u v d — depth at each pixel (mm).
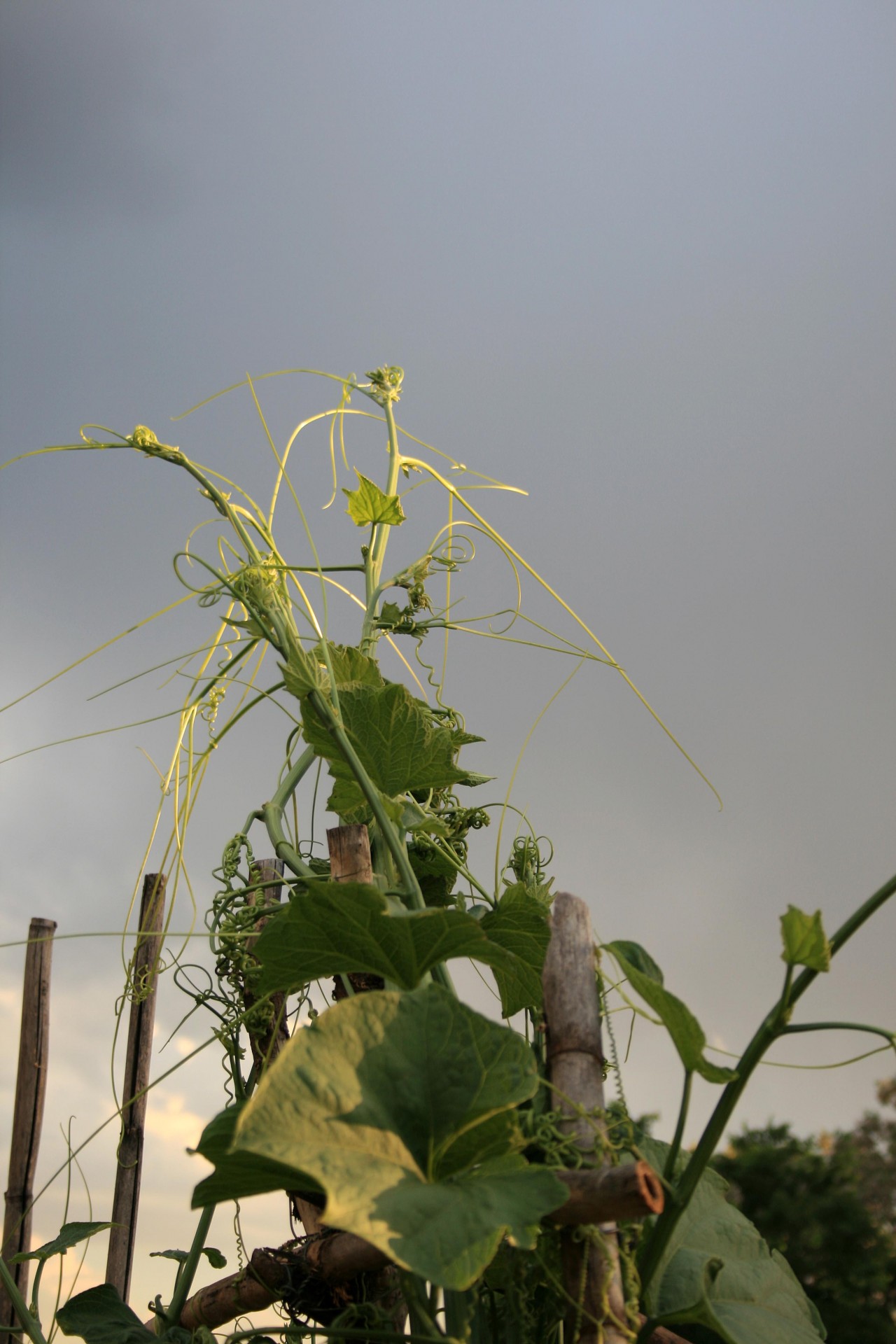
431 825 1421
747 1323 1133
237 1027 1357
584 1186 1068
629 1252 1135
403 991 1141
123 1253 1457
